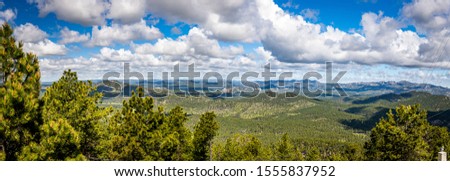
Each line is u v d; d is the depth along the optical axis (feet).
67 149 49.62
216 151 155.33
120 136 69.26
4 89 43.19
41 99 47.60
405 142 89.51
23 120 43.60
